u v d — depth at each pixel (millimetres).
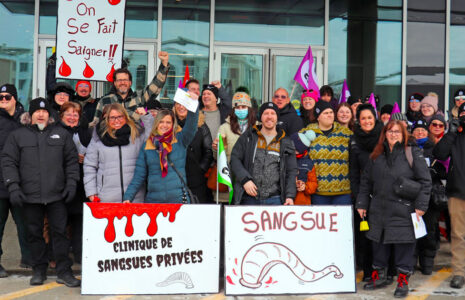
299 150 5676
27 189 5273
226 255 5117
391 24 10289
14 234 7387
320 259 5215
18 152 5301
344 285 5234
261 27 10148
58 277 5457
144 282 5098
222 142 5461
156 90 5969
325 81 10219
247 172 5340
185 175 5461
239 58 10117
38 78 9789
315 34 10234
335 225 5262
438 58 10344
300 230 5215
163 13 9922
